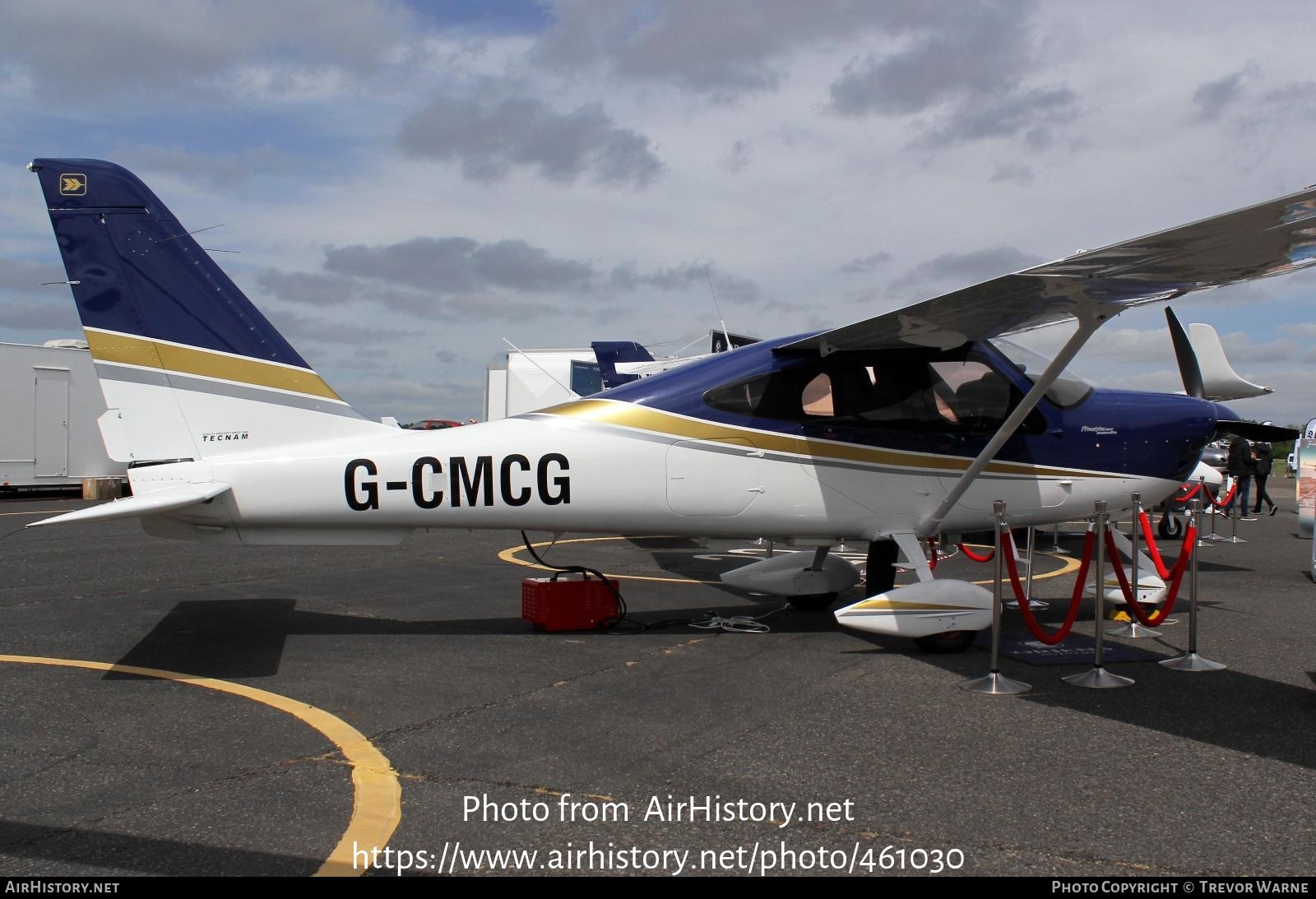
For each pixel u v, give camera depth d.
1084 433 6.02
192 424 5.16
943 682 4.60
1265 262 4.29
